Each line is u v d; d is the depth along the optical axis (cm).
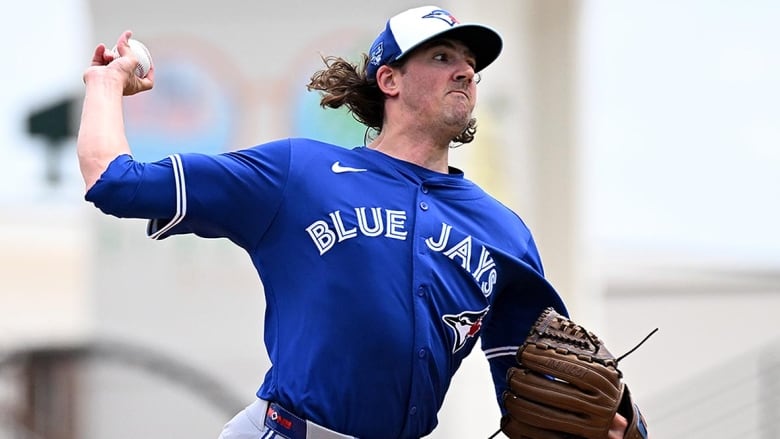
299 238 1373
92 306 3359
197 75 3338
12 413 3338
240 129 3341
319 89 1576
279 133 3328
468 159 3447
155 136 3328
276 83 3338
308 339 1352
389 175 1418
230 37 3341
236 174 1362
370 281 1352
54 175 5428
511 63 3578
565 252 3659
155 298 3341
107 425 3353
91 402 3359
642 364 4547
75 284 6209
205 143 3344
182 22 3341
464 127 1455
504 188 3547
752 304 4859
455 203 1447
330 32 3338
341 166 1406
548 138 3622
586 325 3716
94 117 1359
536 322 1504
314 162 1398
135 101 3328
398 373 1354
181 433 3334
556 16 3578
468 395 3359
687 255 5431
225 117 3341
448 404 3350
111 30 3366
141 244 3347
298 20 3338
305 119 3325
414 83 1441
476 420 3362
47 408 3359
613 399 1448
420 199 1411
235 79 3334
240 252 3338
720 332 4697
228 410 3309
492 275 1435
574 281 3672
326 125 3319
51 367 3388
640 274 5125
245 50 3341
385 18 3347
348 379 1341
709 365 4503
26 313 5669
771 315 4759
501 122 3553
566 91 3609
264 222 1381
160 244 3347
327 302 1350
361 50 3334
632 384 4419
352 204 1380
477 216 1457
